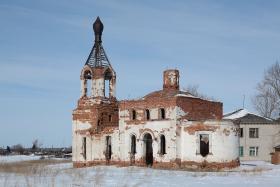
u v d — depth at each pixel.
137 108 51.12
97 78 56.03
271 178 34.06
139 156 50.16
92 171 39.81
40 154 112.69
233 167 47.28
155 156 48.75
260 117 79.25
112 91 56.88
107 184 27.34
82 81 56.66
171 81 52.88
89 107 55.28
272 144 77.38
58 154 108.25
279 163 63.12
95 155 54.28
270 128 77.75
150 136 50.88
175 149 47.38
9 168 39.38
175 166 47.09
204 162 46.72
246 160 76.75
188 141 47.66
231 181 31.23
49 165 55.38
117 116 56.59
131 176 34.59
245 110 82.44
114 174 36.72
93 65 56.44
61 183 26.42
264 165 56.38
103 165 52.06
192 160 47.22
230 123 47.66
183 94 50.66
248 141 77.62
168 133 48.03
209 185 28.23
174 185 27.86
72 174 33.22
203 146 49.44
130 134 51.31
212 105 52.34
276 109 86.25
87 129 55.12
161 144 48.81
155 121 49.31
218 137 47.00
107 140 53.97
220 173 39.31
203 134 47.25
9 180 28.16
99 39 57.53
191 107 49.66
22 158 88.38
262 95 87.56
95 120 54.72
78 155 55.44
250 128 77.94
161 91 51.84
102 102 55.31
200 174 37.81
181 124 48.19
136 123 50.91
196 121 47.50
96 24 57.34
